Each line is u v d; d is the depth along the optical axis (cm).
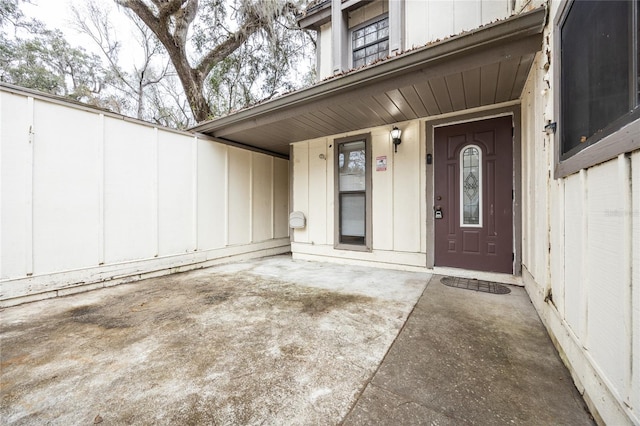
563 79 166
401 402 129
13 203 275
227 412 124
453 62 262
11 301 273
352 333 204
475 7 381
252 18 714
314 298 288
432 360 166
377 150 439
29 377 153
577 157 141
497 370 155
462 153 367
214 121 446
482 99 329
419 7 422
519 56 236
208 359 170
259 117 420
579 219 143
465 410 124
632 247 95
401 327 214
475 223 357
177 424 117
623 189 99
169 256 420
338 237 489
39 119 292
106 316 245
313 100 356
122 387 144
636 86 90
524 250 312
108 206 350
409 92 310
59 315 248
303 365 162
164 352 180
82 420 120
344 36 510
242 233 552
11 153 274
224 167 517
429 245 389
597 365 118
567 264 160
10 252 274
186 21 682
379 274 393
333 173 493
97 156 339
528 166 283
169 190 424
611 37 108
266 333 206
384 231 433
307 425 116
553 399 131
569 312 156
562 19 163
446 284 331
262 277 388
